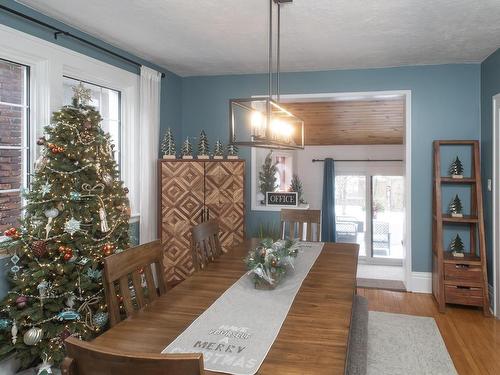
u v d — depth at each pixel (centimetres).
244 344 154
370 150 754
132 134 427
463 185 449
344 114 625
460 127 450
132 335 163
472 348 319
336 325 172
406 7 284
